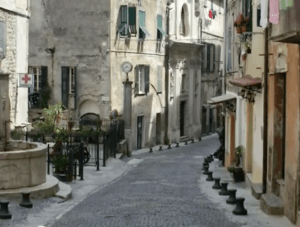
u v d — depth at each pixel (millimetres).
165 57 47812
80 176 23062
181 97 51625
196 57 55062
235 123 25938
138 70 42375
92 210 14758
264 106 15953
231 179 23062
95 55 38969
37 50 40000
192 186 20359
